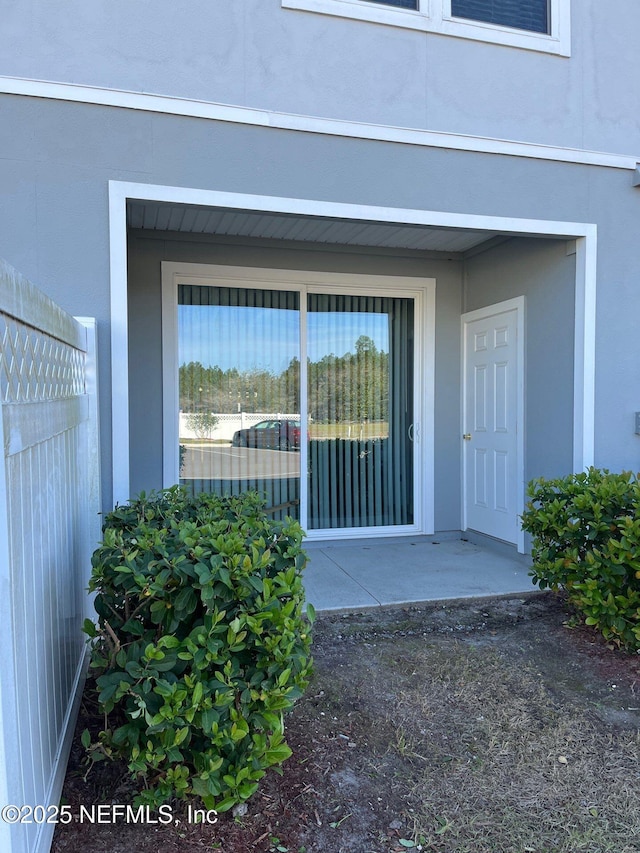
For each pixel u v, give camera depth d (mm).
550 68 4121
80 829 1846
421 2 3799
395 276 5367
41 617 1682
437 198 3867
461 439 5605
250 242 4898
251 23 3457
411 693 2746
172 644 1762
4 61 3068
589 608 3219
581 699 2707
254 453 5145
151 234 4629
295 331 5207
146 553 1896
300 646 1990
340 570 4551
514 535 4859
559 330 4410
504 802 2029
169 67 3309
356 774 2160
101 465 3197
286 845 1814
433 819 1942
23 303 1473
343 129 3629
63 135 3141
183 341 4949
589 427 4234
